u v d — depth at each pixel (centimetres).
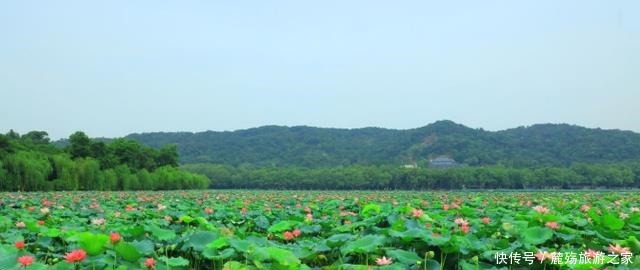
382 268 639
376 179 10375
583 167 10194
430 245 774
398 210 1271
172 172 8906
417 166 11669
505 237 909
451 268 771
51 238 942
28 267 619
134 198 3062
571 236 862
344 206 2039
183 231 1095
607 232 897
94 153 7831
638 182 10131
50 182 6253
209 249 743
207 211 1488
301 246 836
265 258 649
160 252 828
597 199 2795
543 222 948
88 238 681
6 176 5741
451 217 1370
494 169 10362
